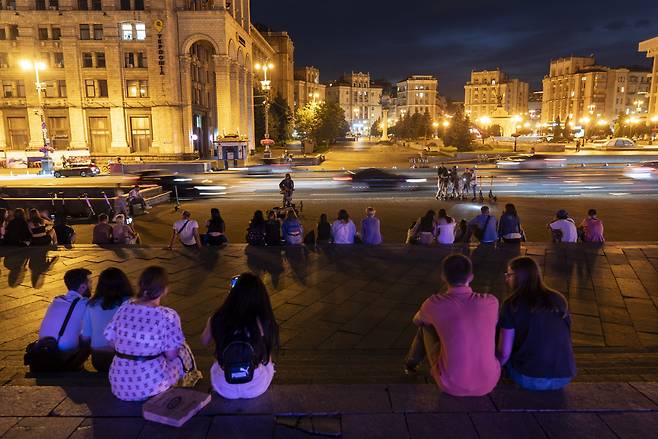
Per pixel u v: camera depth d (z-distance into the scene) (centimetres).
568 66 16062
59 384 471
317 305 841
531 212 2169
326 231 1332
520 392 391
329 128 8038
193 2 6138
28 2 5369
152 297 400
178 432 347
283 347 680
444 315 390
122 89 5556
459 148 7262
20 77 5525
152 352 385
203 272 1038
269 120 8000
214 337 380
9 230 1292
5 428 353
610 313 798
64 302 534
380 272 1018
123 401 386
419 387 402
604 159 5625
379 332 733
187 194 2958
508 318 399
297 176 4138
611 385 403
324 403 379
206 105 6475
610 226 1825
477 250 1180
